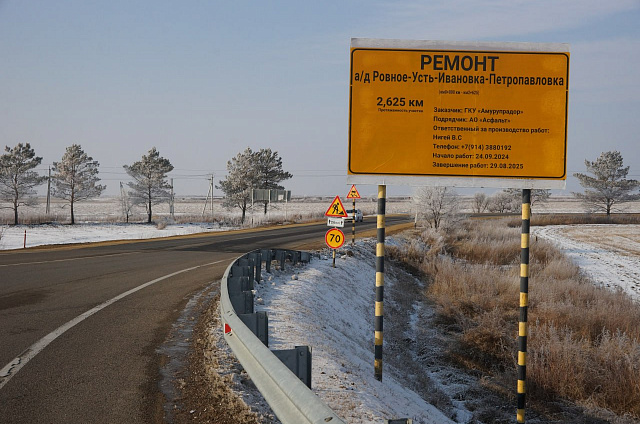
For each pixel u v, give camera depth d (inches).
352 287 728.3
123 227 1941.4
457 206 1606.8
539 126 325.7
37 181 2082.9
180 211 4222.4
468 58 325.1
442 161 328.2
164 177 2356.1
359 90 326.3
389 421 132.4
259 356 158.9
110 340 299.6
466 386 498.6
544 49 323.9
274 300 467.2
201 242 1138.0
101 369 245.0
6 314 365.1
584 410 449.1
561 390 482.9
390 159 327.6
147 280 547.2
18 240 1274.6
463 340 615.8
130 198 2326.5
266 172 2635.3
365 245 1115.3
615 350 541.3
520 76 325.4
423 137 327.9
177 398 210.2
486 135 327.0
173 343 298.0
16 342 289.1
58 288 483.5
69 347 281.6
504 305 763.4
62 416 186.7
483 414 438.0
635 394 467.2
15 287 486.0
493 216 2834.6
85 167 2209.6
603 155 2955.2
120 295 451.2
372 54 326.0
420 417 299.4
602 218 2746.1
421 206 1624.0
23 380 225.3
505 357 566.3
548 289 813.9
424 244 1349.7
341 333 469.7
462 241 1482.5
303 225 1882.4
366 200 6806.1
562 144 325.4
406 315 731.4
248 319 237.3
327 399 242.5
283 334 340.5
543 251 1330.0
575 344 560.4
